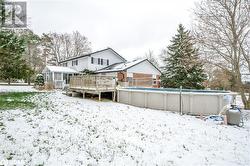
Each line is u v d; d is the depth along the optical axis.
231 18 14.25
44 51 48.28
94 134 6.36
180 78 26.73
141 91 13.67
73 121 7.77
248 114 12.37
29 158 4.23
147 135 6.72
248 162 4.99
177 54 27.61
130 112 10.59
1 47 10.30
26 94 17.22
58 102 12.82
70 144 5.31
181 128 7.95
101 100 15.06
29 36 13.23
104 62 30.67
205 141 6.50
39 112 9.02
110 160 4.58
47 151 4.70
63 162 4.22
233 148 6.00
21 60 13.42
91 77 15.11
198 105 11.58
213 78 27.62
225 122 9.50
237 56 14.49
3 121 7.00
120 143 5.75
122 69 25.44
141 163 4.58
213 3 14.74
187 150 5.60
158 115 10.30
